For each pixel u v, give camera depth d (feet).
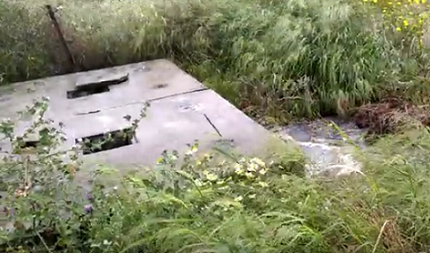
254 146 9.76
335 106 14.40
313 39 15.37
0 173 7.92
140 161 9.47
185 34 17.08
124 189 7.88
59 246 6.96
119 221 7.00
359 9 16.11
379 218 7.22
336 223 7.02
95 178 8.29
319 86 14.83
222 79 15.58
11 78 15.81
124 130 10.82
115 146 10.65
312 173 8.82
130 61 16.79
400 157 8.71
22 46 16.21
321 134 13.41
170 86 13.50
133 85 13.80
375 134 12.73
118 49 16.80
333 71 14.64
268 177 8.52
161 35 16.88
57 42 16.62
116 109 12.09
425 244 6.99
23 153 8.61
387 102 14.10
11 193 7.47
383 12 16.26
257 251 6.53
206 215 7.17
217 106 11.85
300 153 9.39
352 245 6.87
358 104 14.44
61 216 7.20
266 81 15.02
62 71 16.47
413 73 14.88
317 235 6.80
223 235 6.72
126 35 16.88
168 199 7.23
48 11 16.81
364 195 7.73
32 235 6.94
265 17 16.56
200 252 6.47
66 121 11.52
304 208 7.34
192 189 7.77
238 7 17.29
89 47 16.69
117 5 17.39
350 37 15.25
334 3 16.17
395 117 12.85
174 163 8.75
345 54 14.99
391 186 7.92
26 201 7.13
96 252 6.82
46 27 16.60
